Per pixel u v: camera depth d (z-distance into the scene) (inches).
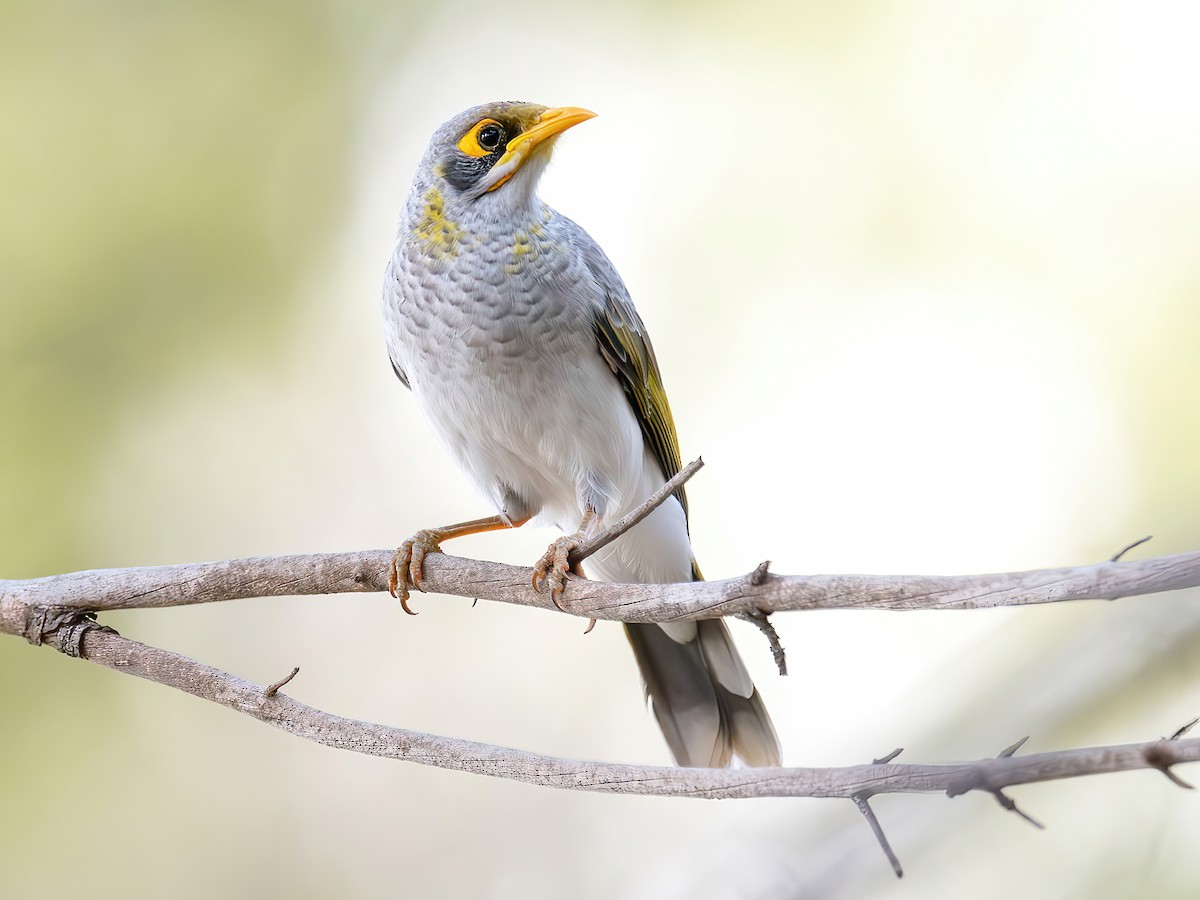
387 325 329.1
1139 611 336.2
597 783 208.7
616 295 331.3
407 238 320.2
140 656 248.1
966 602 187.6
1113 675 329.7
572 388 317.7
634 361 333.1
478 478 336.5
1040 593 182.7
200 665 241.8
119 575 258.2
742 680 359.6
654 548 359.6
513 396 315.6
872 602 194.2
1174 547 422.3
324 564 260.2
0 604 255.3
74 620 253.8
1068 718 329.4
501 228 313.9
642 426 346.3
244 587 258.2
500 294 310.5
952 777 180.2
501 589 252.4
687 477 225.8
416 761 223.9
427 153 323.9
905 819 324.2
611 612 231.5
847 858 320.8
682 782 201.5
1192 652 324.2
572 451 323.6
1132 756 171.0
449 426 326.0
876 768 187.6
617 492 329.7
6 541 418.6
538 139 314.2
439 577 258.7
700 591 212.8
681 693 362.0
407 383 357.7
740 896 327.6
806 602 198.7
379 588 261.1
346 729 229.1
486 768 217.6
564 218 339.3
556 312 313.6
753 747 356.5
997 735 335.6
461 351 312.8
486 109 320.5
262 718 235.3
